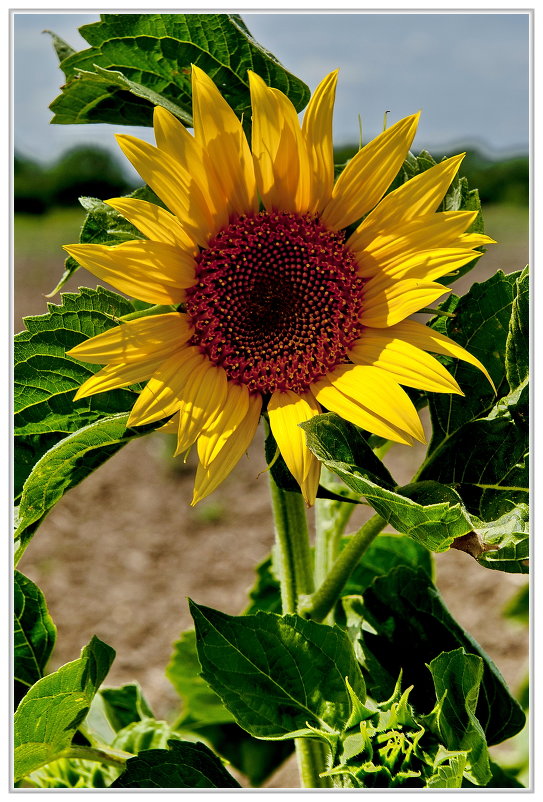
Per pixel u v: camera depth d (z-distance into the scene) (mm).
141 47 834
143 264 777
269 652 782
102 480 2869
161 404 769
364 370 783
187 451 764
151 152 765
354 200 803
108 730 1062
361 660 865
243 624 781
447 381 761
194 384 783
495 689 852
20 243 5949
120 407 812
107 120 881
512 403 795
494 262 4020
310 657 785
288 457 750
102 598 2223
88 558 2404
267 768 1167
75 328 807
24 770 830
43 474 766
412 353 773
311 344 804
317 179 799
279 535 869
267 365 799
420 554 1046
